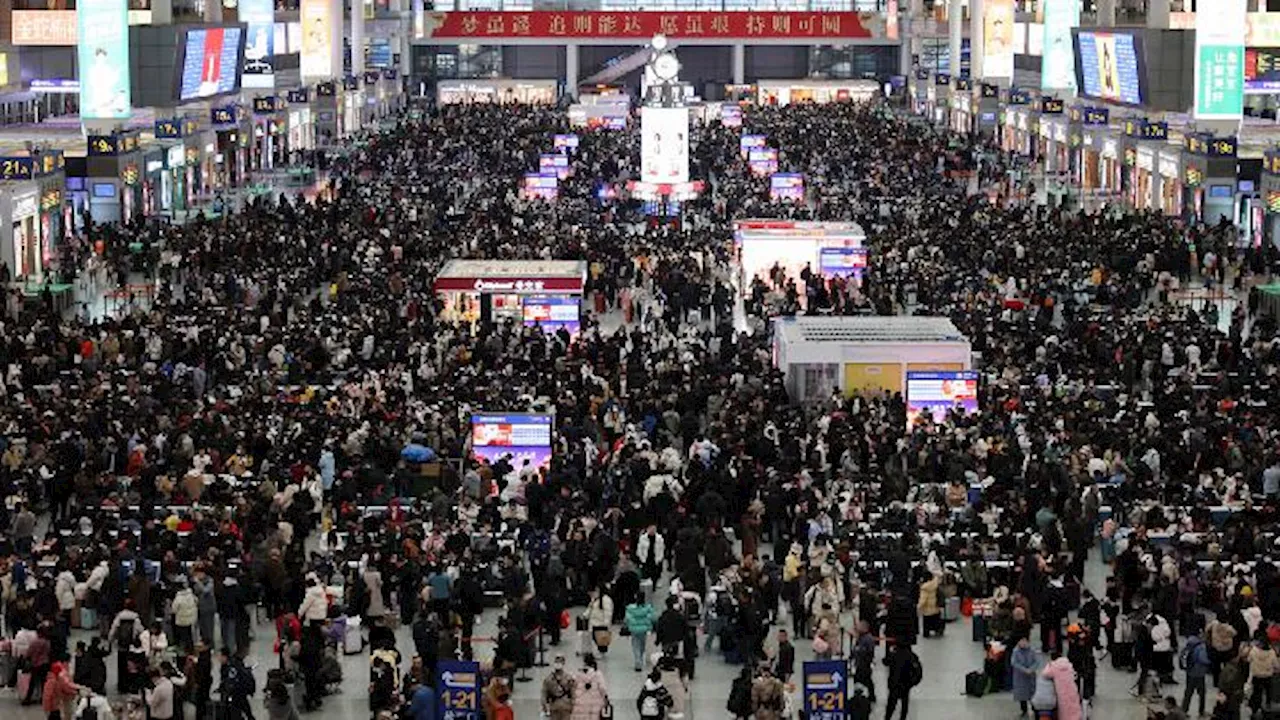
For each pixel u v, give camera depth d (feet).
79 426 141.69
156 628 106.93
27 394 156.46
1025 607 106.52
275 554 116.26
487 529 124.47
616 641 116.26
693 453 139.54
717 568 120.67
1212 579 115.44
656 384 163.94
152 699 96.99
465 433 145.69
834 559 116.88
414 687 96.17
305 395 159.43
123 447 138.10
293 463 134.21
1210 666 103.96
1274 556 117.19
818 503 128.57
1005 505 128.26
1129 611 113.19
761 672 96.02
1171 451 140.67
